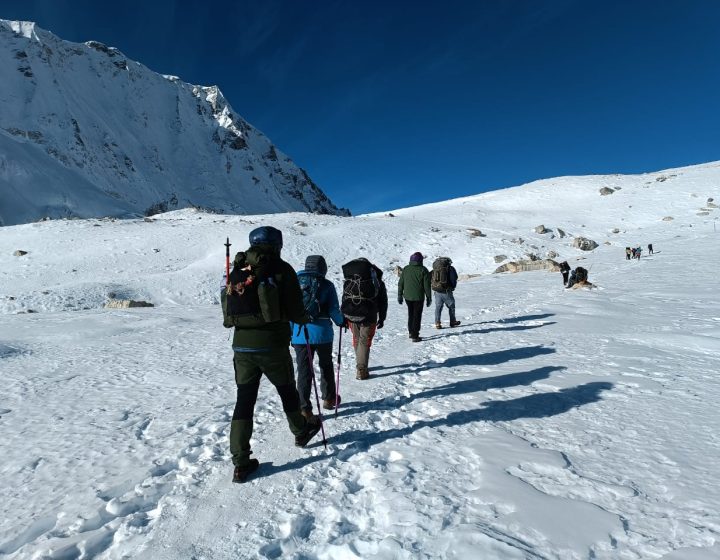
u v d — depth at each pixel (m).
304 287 4.71
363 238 51.12
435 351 7.71
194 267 40.53
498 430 3.87
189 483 3.43
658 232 52.59
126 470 3.77
